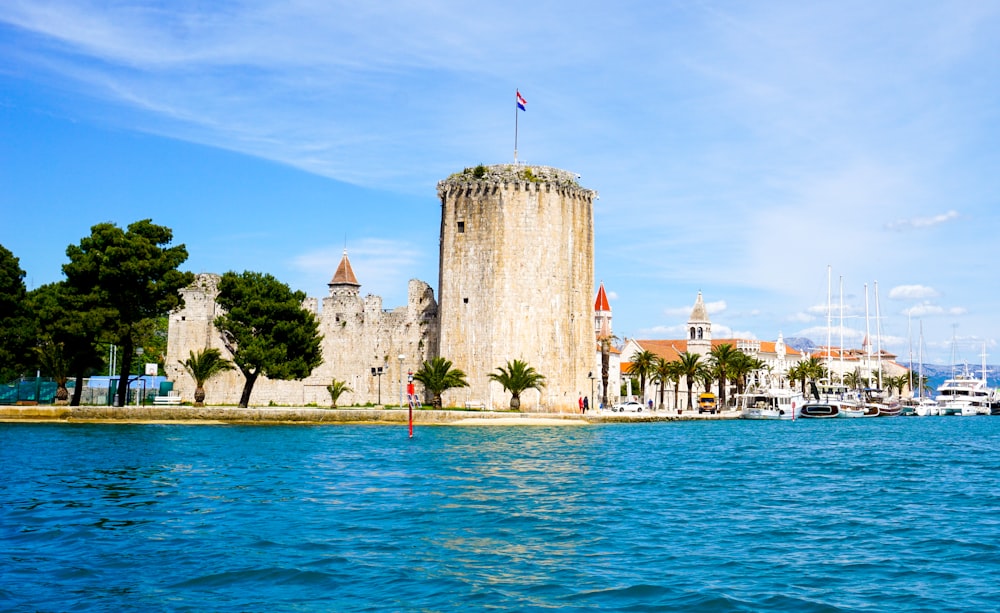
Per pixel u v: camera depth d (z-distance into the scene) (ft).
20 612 53.62
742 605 55.72
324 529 79.10
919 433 274.16
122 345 251.19
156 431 210.59
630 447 186.60
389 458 145.89
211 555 68.33
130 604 55.47
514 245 317.83
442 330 324.19
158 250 253.24
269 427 238.27
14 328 263.70
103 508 89.51
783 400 404.77
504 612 54.44
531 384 304.30
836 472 133.80
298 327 273.95
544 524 82.64
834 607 55.26
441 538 75.56
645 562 67.26
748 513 90.53
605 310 477.36
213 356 279.49
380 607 55.31
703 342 551.18
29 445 162.81
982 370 652.48
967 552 71.15
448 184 328.08
